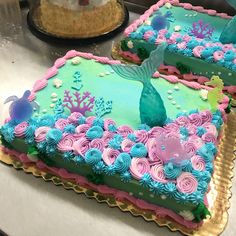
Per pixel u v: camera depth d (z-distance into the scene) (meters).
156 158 0.47
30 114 0.52
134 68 0.50
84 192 0.50
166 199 0.46
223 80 0.64
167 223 0.47
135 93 0.57
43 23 0.76
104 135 0.50
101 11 0.73
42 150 0.50
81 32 0.73
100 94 0.57
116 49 0.73
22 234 0.47
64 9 0.71
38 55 0.72
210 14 0.74
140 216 0.48
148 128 0.51
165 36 0.68
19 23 0.80
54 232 0.47
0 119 0.60
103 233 0.47
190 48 0.66
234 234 0.46
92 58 0.63
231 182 0.51
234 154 0.54
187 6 0.75
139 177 0.46
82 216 0.48
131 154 0.48
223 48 0.65
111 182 0.48
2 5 0.81
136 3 0.83
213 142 0.50
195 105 0.55
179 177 0.45
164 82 0.59
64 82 0.59
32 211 0.49
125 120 0.53
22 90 0.65
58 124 0.51
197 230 0.46
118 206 0.48
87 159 0.47
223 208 0.48
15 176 0.52
